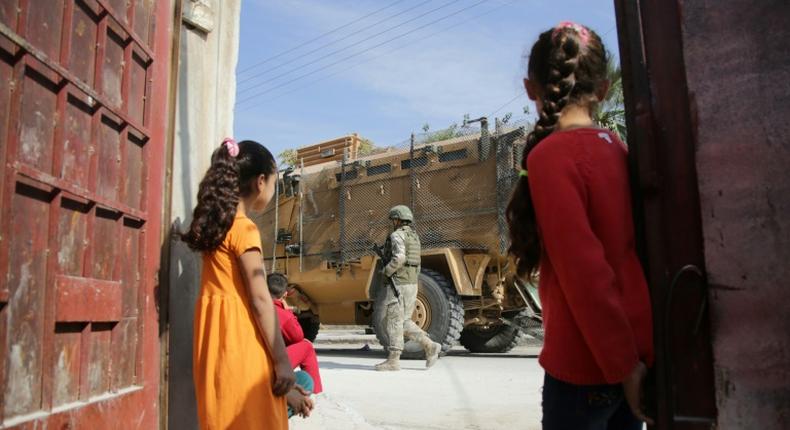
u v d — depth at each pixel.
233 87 3.17
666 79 1.30
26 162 1.50
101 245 1.89
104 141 1.91
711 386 1.20
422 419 4.05
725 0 1.24
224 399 2.02
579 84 1.40
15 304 1.45
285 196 10.34
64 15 1.67
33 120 1.53
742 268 1.18
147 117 2.23
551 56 1.42
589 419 1.27
